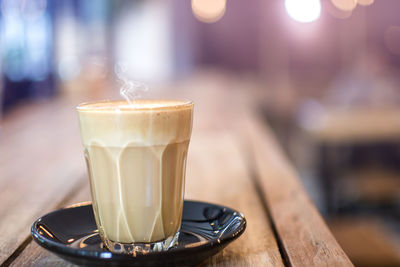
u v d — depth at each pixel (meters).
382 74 4.18
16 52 2.61
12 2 2.55
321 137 3.43
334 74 6.24
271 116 6.14
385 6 5.92
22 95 2.73
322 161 3.94
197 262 0.51
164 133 0.55
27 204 0.83
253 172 1.09
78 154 1.31
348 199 3.56
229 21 6.43
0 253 0.60
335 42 6.18
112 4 5.60
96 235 0.62
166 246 0.58
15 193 0.91
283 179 1.01
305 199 0.85
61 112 2.27
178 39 6.52
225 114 2.22
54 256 0.59
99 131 0.54
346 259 0.57
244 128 1.78
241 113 2.25
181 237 0.61
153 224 0.56
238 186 0.95
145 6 6.25
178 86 3.97
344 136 3.39
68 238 0.60
